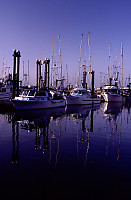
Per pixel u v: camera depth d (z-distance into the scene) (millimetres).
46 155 7832
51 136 11711
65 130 13820
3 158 7375
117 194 4652
